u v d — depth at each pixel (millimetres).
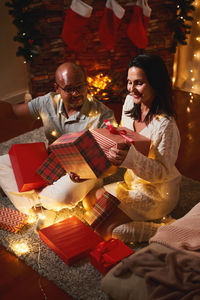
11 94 3523
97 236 1582
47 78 3346
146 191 1601
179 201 1947
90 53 3281
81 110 1774
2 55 3309
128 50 3338
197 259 1042
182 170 2355
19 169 1757
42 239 1658
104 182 2143
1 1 3146
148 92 1487
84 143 1452
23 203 1836
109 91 3412
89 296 1351
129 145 1428
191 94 3631
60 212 1864
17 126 3033
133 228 1567
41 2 2973
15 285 1451
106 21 3004
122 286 1031
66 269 1485
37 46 3035
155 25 3246
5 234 1717
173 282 962
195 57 3537
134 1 3068
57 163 1723
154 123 1532
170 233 1176
